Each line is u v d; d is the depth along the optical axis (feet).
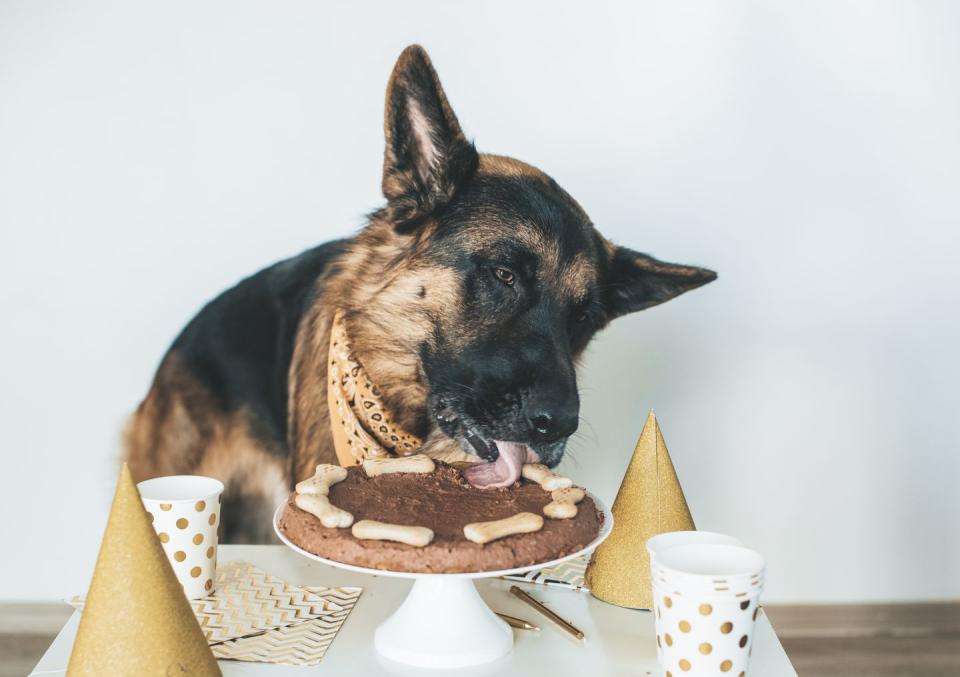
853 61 6.18
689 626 2.87
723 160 6.25
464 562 2.98
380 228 5.57
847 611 6.59
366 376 5.52
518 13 6.14
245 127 6.18
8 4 6.09
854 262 6.32
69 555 6.43
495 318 5.36
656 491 3.54
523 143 6.23
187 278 6.25
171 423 6.25
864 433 6.45
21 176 6.22
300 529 3.15
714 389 6.40
